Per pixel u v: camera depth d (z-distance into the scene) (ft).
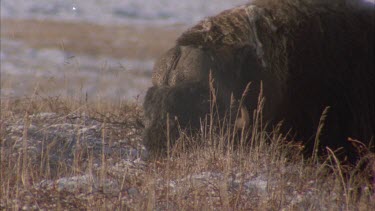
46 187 78.07
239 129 86.22
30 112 114.11
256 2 92.48
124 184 78.74
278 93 88.17
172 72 86.48
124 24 466.70
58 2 544.21
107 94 177.78
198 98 83.66
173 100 82.94
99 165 90.68
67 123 108.37
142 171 83.05
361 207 76.38
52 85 174.09
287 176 81.56
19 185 80.38
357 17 89.04
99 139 102.68
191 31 91.50
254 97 87.71
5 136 98.73
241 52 87.61
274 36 88.53
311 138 87.45
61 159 92.99
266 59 88.28
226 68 86.53
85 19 479.41
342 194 80.94
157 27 457.27
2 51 305.73
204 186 77.00
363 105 87.35
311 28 87.86
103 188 77.00
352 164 86.33
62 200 74.95
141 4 577.43
